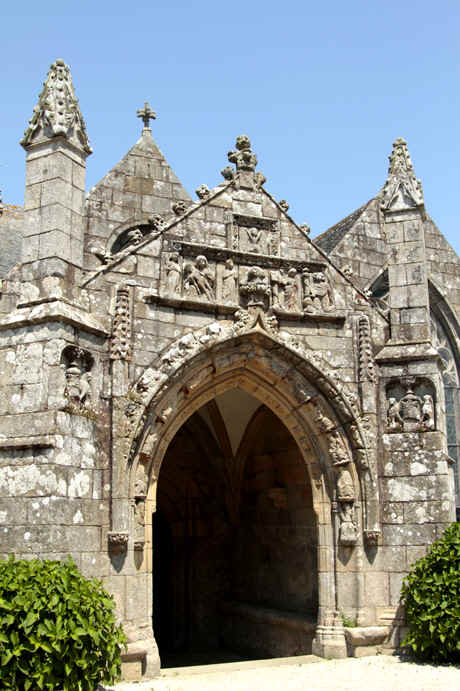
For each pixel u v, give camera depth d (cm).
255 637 1454
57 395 973
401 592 1134
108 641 832
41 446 955
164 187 1647
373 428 1221
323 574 1191
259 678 1031
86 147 1109
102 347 1071
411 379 1234
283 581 1405
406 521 1191
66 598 797
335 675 1027
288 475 1412
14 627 762
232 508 1589
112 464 1035
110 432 1045
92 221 1555
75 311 1034
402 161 1333
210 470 1630
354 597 1173
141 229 1620
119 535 1013
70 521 964
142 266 1127
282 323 1214
